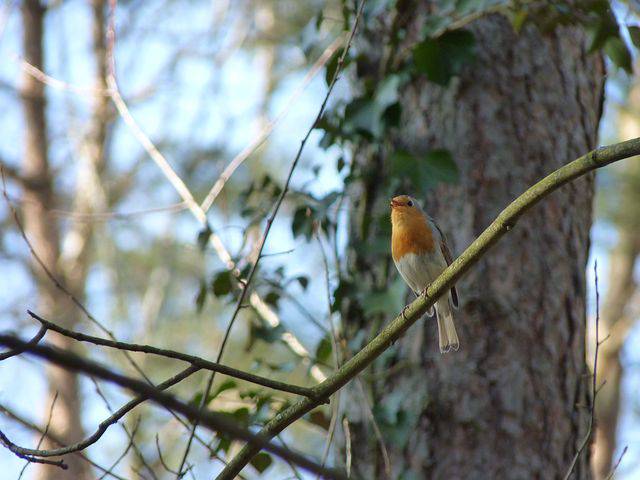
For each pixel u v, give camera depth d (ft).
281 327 36.99
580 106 34.60
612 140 63.46
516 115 33.22
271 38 64.49
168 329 60.90
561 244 32.35
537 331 31.24
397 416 31.01
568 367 31.42
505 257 31.76
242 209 38.91
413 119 34.24
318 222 34.40
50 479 54.75
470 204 32.40
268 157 62.64
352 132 34.60
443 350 30.32
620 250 63.10
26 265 63.31
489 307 31.24
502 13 34.27
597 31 32.91
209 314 61.11
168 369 59.21
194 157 62.80
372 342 24.48
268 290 38.52
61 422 56.34
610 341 60.95
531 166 32.73
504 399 30.50
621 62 34.19
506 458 29.96
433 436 30.48
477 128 33.09
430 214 32.81
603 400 59.72
